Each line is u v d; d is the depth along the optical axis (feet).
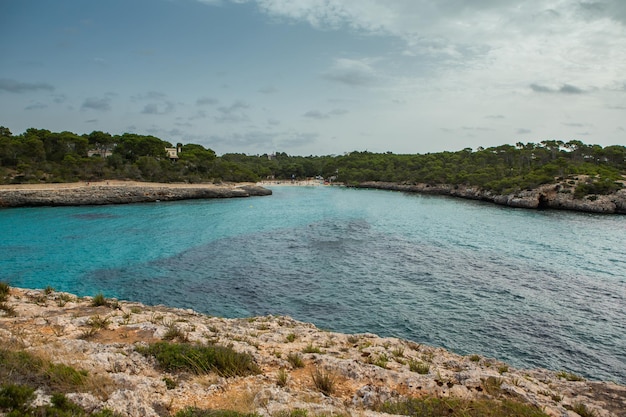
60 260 130.21
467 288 106.63
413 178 542.57
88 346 35.81
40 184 299.99
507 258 140.15
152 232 185.98
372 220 236.02
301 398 29.91
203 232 188.85
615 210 289.53
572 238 178.70
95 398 24.17
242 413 25.23
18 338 35.24
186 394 28.96
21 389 22.03
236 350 39.93
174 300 95.55
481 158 552.00
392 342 52.75
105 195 296.30
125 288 103.71
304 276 116.88
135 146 443.32
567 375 46.47
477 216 258.37
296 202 352.69
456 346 73.51
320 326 81.25
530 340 76.54
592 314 89.56
